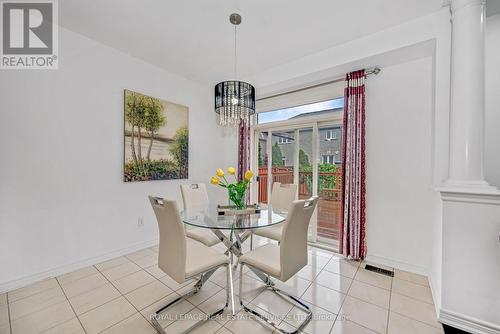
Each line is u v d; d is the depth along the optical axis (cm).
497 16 197
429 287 214
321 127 343
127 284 218
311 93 330
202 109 394
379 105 267
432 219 223
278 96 366
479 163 165
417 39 214
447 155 201
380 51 234
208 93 404
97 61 261
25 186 213
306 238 183
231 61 304
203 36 249
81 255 250
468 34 168
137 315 174
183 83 360
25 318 170
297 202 157
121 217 285
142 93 304
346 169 279
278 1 195
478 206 158
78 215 248
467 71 168
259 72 337
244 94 232
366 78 276
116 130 279
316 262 268
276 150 389
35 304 186
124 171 285
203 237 234
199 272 165
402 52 231
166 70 334
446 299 167
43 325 163
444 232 169
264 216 220
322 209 349
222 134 436
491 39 199
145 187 311
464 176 168
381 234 265
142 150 303
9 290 204
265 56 291
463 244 162
